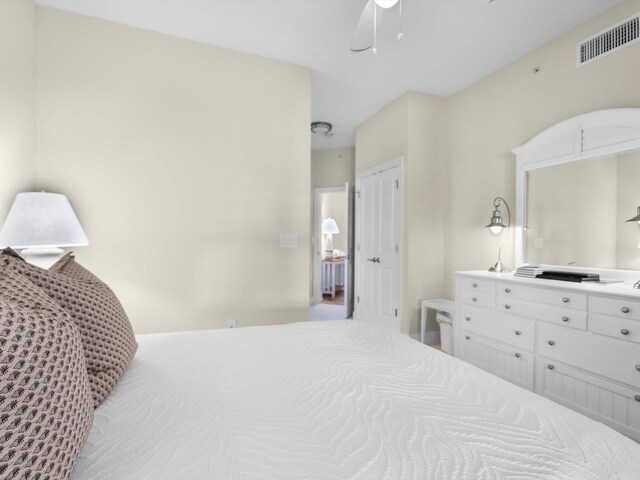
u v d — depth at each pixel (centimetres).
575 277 206
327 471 63
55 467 53
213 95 258
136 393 97
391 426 79
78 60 224
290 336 155
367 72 299
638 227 197
